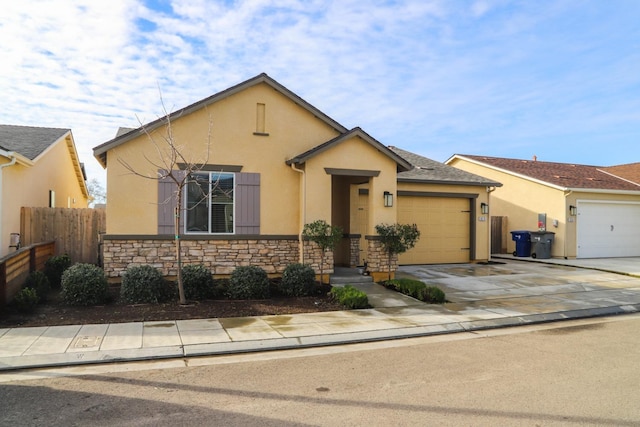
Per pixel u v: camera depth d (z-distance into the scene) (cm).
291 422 430
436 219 1680
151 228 1116
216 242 1155
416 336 784
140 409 460
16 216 1200
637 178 2306
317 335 754
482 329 844
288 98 1232
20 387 522
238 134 1188
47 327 762
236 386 530
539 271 1506
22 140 1443
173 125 1134
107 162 1095
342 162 1220
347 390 518
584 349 700
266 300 1009
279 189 1217
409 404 475
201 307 925
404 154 1966
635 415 446
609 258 1947
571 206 1902
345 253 1405
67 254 1290
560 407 467
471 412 454
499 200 2180
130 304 930
